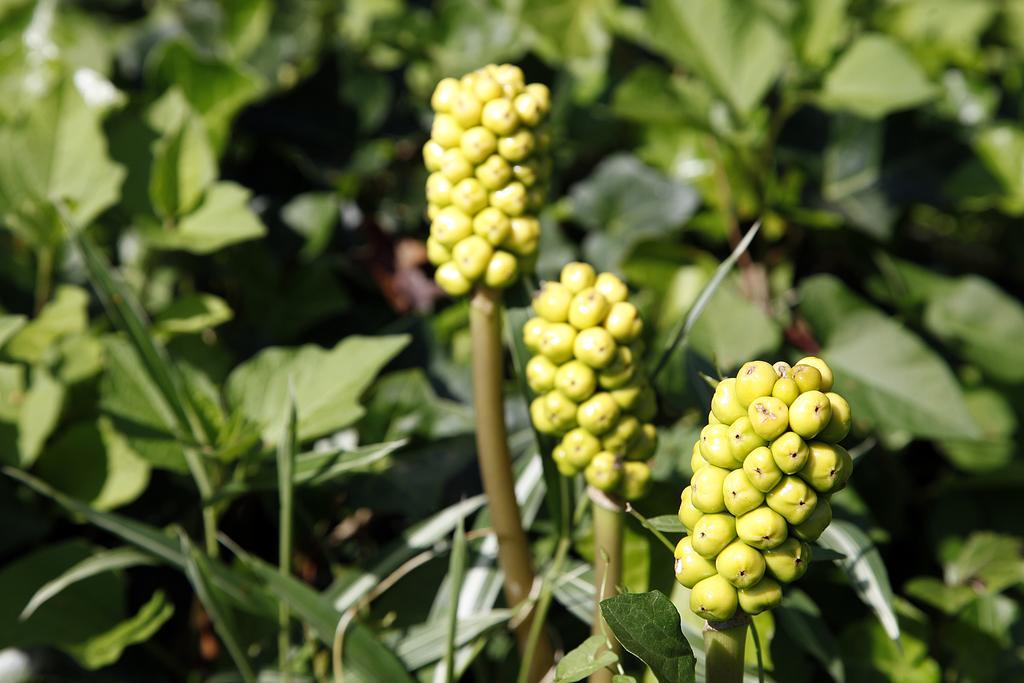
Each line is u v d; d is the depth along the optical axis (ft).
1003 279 4.26
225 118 3.84
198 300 3.62
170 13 4.19
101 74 4.05
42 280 3.70
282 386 3.42
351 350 3.41
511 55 4.14
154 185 3.62
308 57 4.25
